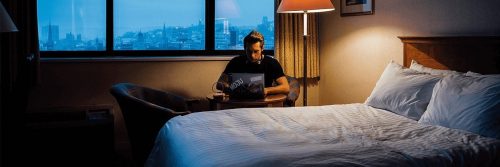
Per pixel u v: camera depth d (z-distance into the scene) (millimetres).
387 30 3686
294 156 1866
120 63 4227
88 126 3547
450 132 2340
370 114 2895
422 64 3256
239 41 4684
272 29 4750
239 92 3637
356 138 2264
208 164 1851
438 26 3184
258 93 3623
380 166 1803
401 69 3137
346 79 4246
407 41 3396
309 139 2240
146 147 3330
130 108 3275
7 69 3602
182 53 4531
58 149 3490
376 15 3807
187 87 4422
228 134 2346
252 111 2967
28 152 3422
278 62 4074
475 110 2361
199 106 4465
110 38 4316
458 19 3016
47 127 3447
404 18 3496
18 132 3395
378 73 3814
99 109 4012
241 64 4043
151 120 3271
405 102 2873
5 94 3445
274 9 4406
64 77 4105
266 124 2596
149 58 4273
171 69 4363
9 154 3369
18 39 3779
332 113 2926
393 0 3602
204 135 2346
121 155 4023
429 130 2424
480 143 2109
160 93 3818
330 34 4445
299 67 4504
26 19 3789
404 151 1991
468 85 2529
